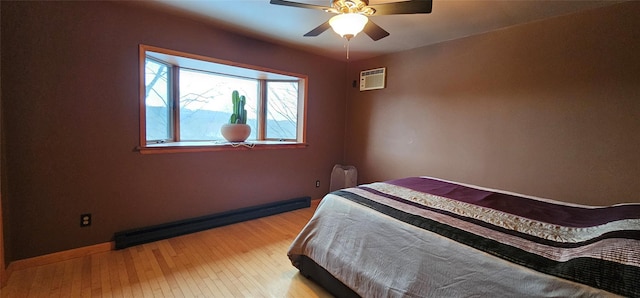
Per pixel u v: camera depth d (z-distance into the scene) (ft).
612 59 6.87
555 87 7.74
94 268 6.88
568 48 7.50
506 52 8.61
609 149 7.00
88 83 7.28
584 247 3.67
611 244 3.44
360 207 5.88
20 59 6.42
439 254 4.35
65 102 7.02
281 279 6.63
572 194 7.60
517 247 3.95
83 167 7.38
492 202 6.11
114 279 6.43
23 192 6.67
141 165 8.25
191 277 6.61
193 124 10.67
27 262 6.80
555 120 7.79
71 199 7.27
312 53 12.04
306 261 6.58
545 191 8.05
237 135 10.37
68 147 7.14
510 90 8.57
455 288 4.02
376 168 12.55
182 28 8.61
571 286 3.11
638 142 6.61
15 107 6.45
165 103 9.84
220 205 9.98
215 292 6.07
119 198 7.96
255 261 7.45
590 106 7.22
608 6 6.88
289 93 12.53
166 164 8.71
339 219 6.06
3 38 6.21
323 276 6.15
